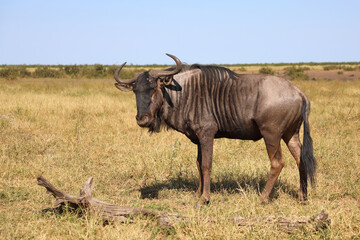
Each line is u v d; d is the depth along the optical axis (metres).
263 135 9.66
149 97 9.52
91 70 73.62
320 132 19.05
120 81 10.03
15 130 18.53
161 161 14.01
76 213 8.82
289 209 9.07
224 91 9.87
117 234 7.55
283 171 12.73
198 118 10.02
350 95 33.47
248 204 9.44
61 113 22.91
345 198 10.54
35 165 12.83
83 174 12.58
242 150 15.70
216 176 12.46
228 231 7.54
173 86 10.03
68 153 14.80
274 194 10.85
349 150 15.05
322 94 34.28
